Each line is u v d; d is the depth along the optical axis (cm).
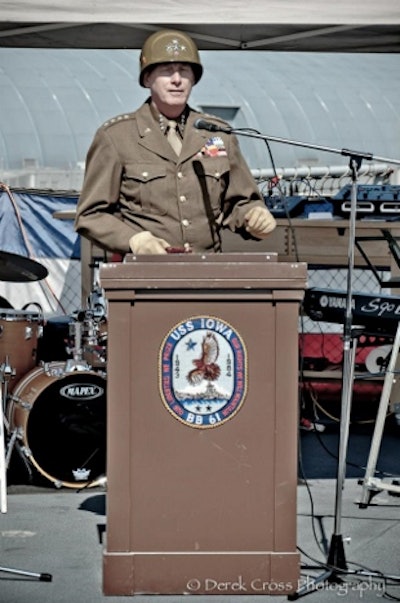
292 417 489
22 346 781
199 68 575
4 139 1719
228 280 484
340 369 959
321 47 932
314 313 793
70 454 762
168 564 490
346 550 588
